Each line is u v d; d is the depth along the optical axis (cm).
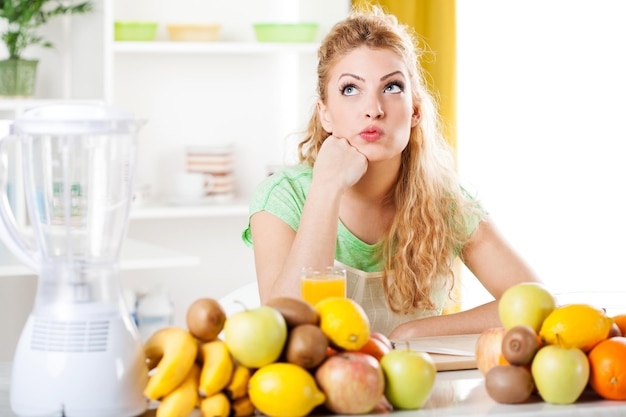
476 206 237
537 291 147
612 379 140
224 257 420
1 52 361
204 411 133
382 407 138
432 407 139
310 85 402
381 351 141
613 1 427
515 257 235
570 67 430
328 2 408
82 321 134
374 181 220
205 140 414
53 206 136
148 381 138
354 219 226
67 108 136
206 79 413
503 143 432
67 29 388
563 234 432
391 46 213
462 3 428
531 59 430
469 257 238
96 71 372
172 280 416
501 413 135
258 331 131
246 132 418
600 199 431
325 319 137
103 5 363
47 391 133
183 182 389
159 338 137
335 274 171
